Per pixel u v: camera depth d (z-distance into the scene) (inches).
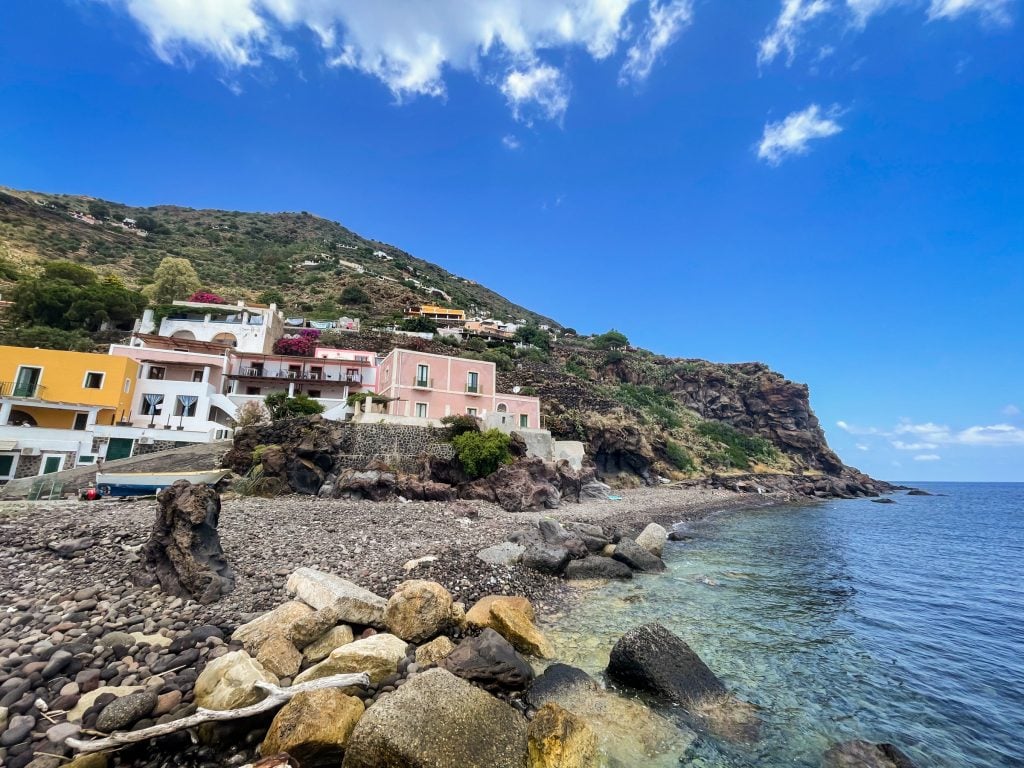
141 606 370.9
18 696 243.1
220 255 4515.3
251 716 247.9
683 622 502.0
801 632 490.6
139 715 236.8
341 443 1143.0
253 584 438.3
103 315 1969.7
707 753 280.5
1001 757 293.7
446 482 1177.4
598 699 322.7
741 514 1649.9
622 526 1099.3
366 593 381.1
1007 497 3745.1
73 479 931.3
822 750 289.7
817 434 3951.8
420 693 256.4
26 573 415.2
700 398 3907.5
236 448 1081.4
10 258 2620.6
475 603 466.0
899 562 893.8
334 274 4485.7
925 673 407.2
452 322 3978.8
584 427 2132.1
